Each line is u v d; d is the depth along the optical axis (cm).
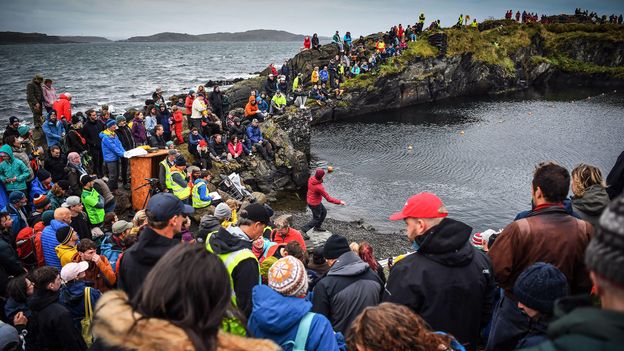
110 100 5797
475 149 3019
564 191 329
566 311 136
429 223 317
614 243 103
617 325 100
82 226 889
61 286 570
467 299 306
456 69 5153
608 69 5969
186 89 7044
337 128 3825
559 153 2872
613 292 106
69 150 1388
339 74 4341
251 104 2472
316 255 626
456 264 305
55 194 1062
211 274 153
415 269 313
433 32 5150
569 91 5675
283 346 311
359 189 2241
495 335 338
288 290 315
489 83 5497
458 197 2108
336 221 1792
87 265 586
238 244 398
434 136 3447
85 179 1022
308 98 4006
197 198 1356
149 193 1332
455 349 241
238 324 252
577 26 6481
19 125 1334
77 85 7850
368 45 4981
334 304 416
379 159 2825
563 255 315
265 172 2203
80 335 504
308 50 4528
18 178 1051
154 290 149
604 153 2852
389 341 205
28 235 813
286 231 884
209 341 151
